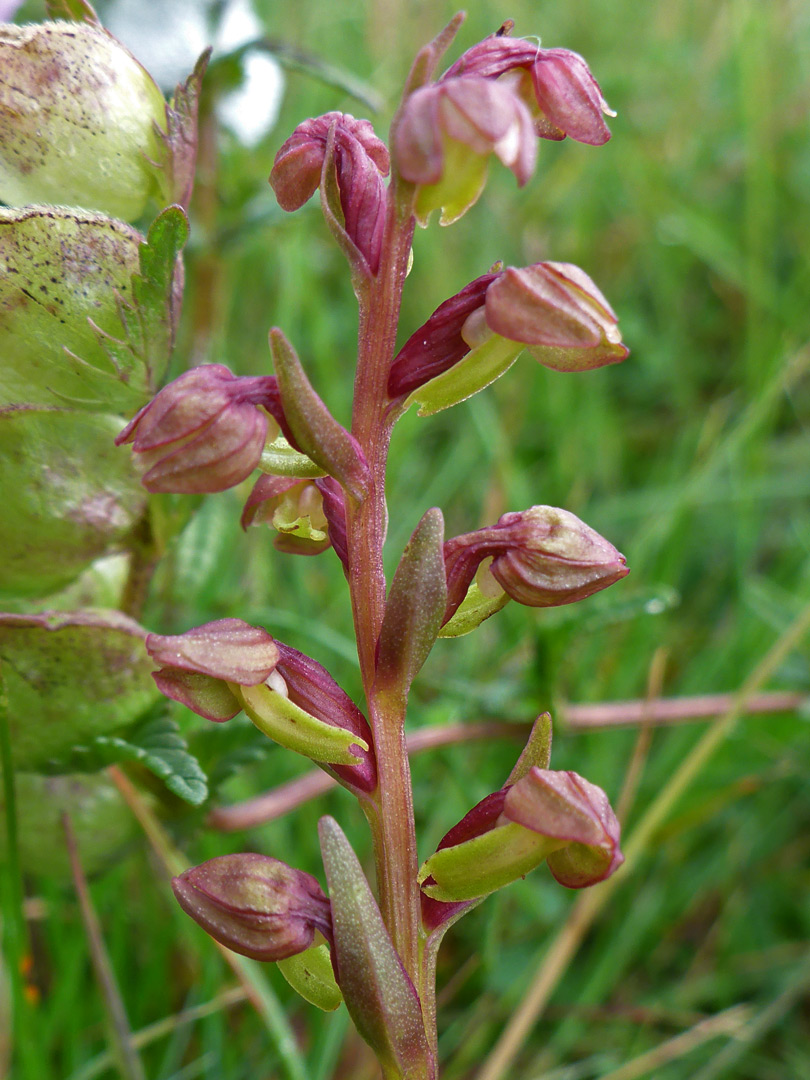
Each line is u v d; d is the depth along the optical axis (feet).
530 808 0.18
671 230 0.60
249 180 0.39
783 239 0.65
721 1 0.75
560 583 0.20
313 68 0.37
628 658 0.43
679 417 0.56
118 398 0.24
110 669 0.25
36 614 0.24
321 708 0.19
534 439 0.53
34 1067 0.26
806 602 0.42
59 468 0.24
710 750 0.35
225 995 0.29
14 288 0.22
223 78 0.37
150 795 0.28
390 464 0.45
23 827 0.27
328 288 0.57
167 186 0.24
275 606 0.42
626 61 0.73
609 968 0.36
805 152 0.66
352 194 0.19
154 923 0.33
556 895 0.38
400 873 0.19
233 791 0.36
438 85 0.17
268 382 0.18
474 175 0.17
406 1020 0.18
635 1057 0.34
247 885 0.19
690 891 0.39
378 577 0.19
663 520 0.42
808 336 0.54
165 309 0.23
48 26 0.23
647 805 0.41
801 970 0.34
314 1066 0.29
